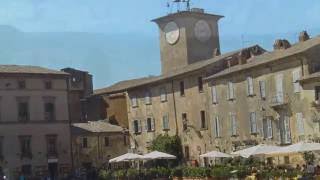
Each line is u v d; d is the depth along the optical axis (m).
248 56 80.31
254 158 66.81
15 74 86.75
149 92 91.44
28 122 87.19
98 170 80.06
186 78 83.75
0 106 85.62
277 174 48.53
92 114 107.00
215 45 107.25
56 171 88.38
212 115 78.38
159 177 65.12
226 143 75.62
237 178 53.44
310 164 53.78
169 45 107.31
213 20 107.69
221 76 75.81
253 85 70.75
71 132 90.88
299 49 65.12
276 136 67.00
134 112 94.94
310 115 61.72
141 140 93.00
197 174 59.31
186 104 83.69
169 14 106.25
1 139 85.00
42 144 87.94
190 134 82.81
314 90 61.09
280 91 66.25
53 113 89.56
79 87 109.88
